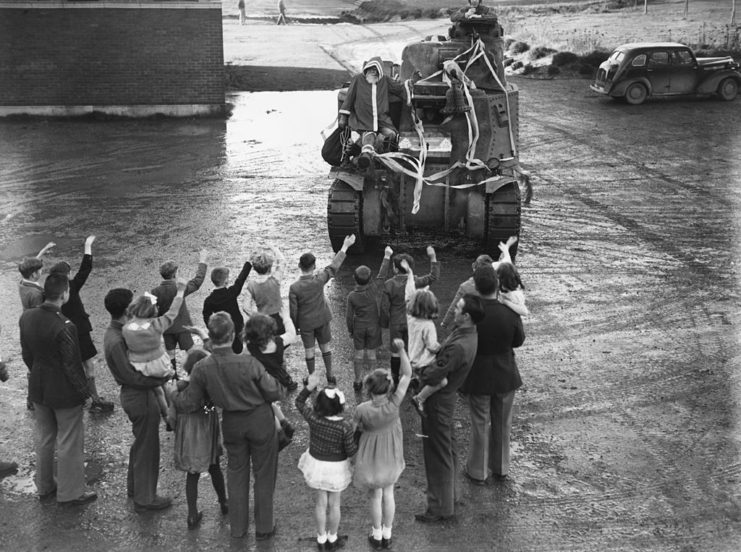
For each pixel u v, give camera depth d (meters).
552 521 6.91
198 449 6.69
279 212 15.64
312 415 6.32
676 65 25.36
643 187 17.28
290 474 7.64
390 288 8.82
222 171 18.59
